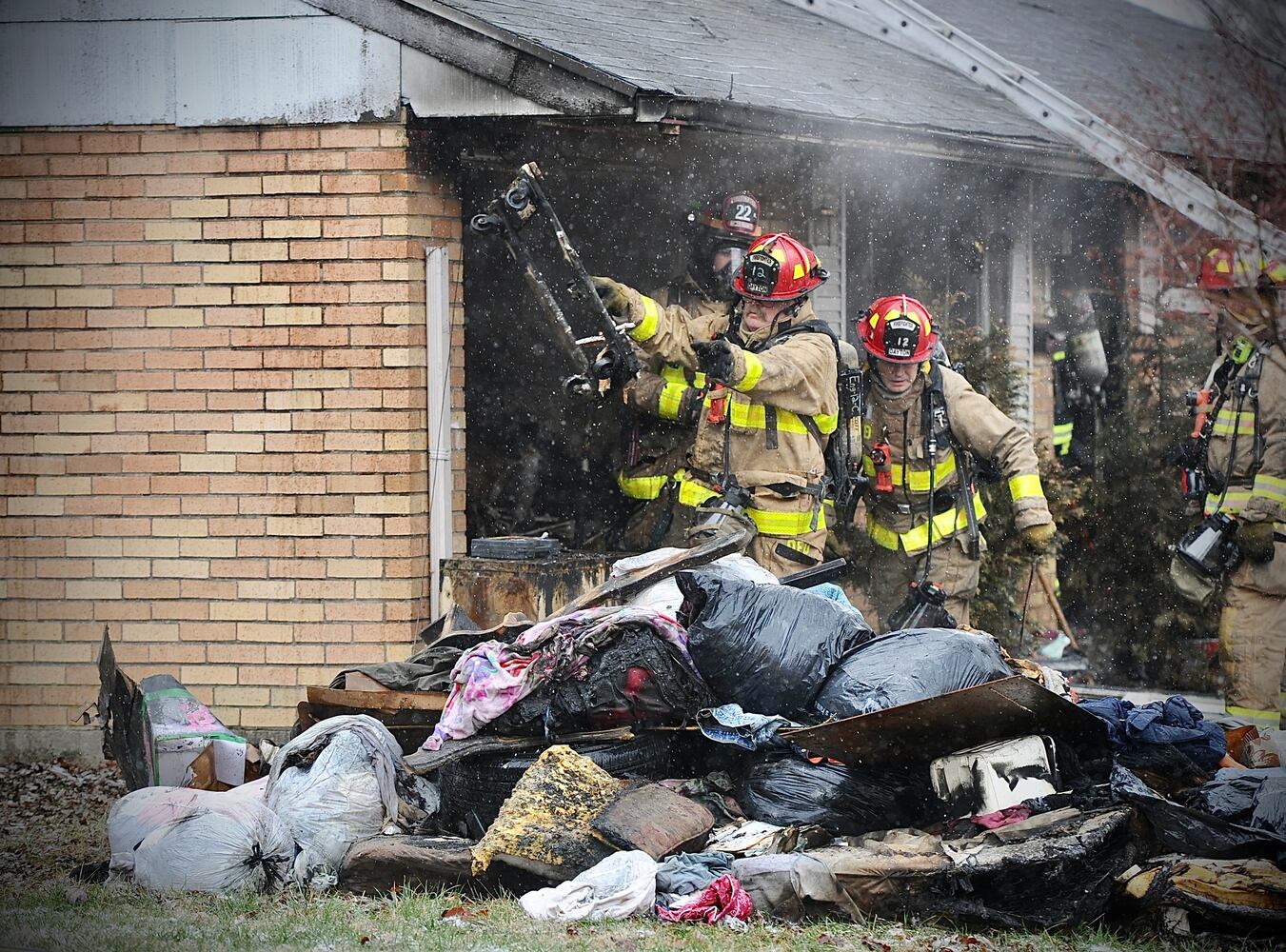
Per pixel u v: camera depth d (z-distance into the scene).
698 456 20.58
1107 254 30.31
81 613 21.22
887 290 27.39
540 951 12.42
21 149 21.16
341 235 20.67
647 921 13.45
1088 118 25.42
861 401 20.92
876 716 14.27
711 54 23.33
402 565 20.67
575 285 19.31
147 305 21.08
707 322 21.11
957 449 21.62
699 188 24.55
